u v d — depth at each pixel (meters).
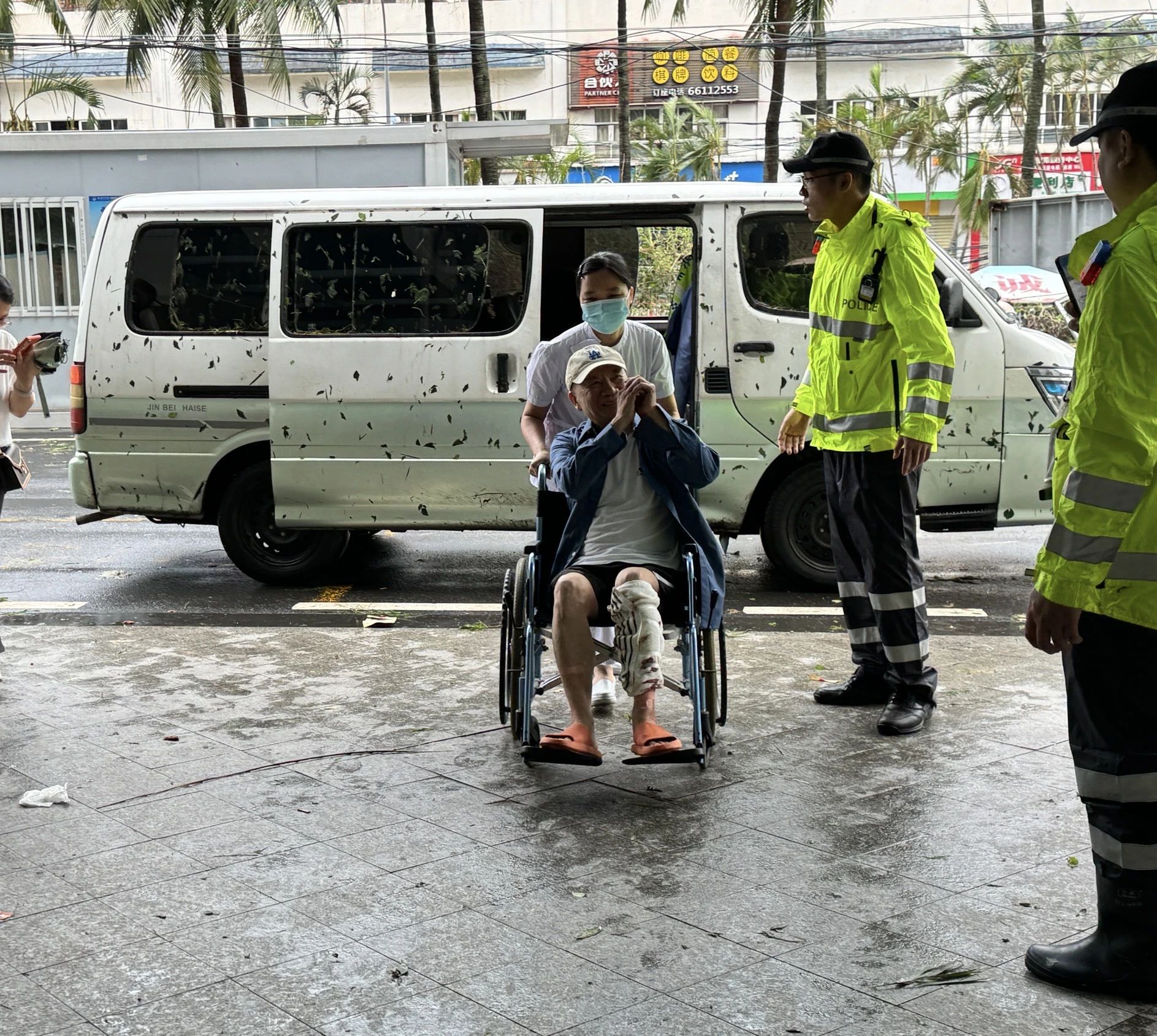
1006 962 3.15
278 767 4.61
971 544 9.57
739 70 37.09
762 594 7.95
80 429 7.95
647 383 4.41
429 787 4.41
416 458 7.74
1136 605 2.89
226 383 7.80
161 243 7.82
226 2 25.47
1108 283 2.75
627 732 5.04
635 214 7.64
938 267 7.57
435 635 6.60
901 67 36.88
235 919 3.40
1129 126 2.80
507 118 37.81
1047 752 4.72
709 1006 2.94
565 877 3.66
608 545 4.61
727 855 3.80
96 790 4.38
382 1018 2.90
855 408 5.03
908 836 3.95
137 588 8.19
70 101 36.31
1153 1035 2.82
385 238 7.70
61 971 3.12
